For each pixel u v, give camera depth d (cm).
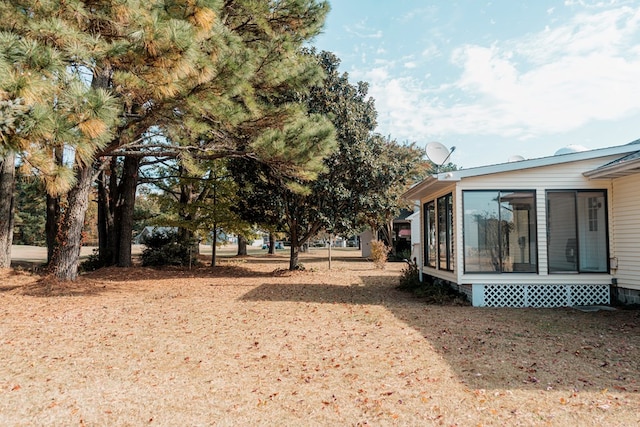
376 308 792
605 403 342
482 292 840
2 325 623
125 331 594
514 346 519
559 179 848
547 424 306
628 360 462
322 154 912
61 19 536
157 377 408
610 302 839
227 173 1566
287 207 1469
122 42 565
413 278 1087
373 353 488
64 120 427
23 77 378
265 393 368
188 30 549
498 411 329
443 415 322
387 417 319
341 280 1309
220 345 523
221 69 704
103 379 401
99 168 1108
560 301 841
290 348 509
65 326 621
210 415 324
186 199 1778
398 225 2709
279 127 936
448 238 931
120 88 660
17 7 536
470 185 851
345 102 1388
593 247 846
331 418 319
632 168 716
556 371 424
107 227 1644
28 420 312
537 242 843
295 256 1565
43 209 4288
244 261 2227
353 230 1516
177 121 784
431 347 514
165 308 777
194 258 1781
